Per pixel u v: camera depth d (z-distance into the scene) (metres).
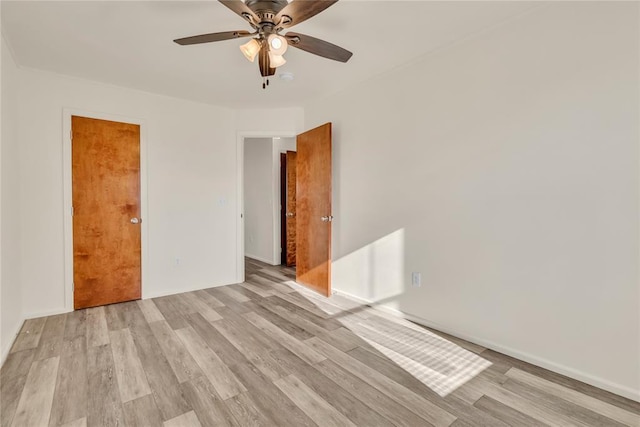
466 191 2.51
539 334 2.15
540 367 2.14
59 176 3.13
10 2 1.98
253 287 4.11
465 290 2.54
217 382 1.99
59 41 2.47
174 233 3.84
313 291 3.92
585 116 1.93
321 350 2.40
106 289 3.41
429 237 2.79
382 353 2.36
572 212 1.99
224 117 4.19
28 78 2.96
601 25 1.86
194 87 3.47
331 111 3.77
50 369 2.12
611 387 1.87
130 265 3.54
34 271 3.02
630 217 1.79
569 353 2.03
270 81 3.34
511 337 2.29
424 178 2.81
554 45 2.03
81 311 3.21
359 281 3.51
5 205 2.39
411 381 2.00
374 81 3.24
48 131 3.07
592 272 1.93
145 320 2.98
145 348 2.43
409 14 2.15
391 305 3.15
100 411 1.72
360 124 3.41
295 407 1.76
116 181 3.44
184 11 2.10
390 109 3.09
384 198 3.18
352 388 1.93
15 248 2.71
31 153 2.99
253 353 2.36
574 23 1.95
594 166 1.90
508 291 2.29
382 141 3.18
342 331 2.74
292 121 4.27
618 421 1.64
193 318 3.04
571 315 2.01
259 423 1.63
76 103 3.21
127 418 1.67
